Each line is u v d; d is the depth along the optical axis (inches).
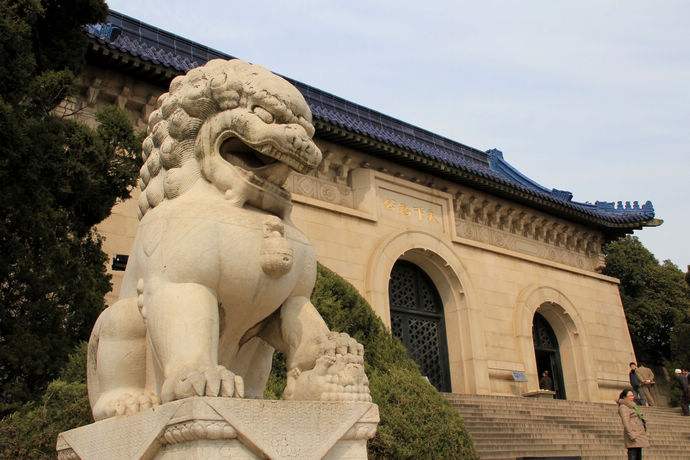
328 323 311.1
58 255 326.6
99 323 122.6
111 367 114.4
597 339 848.3
